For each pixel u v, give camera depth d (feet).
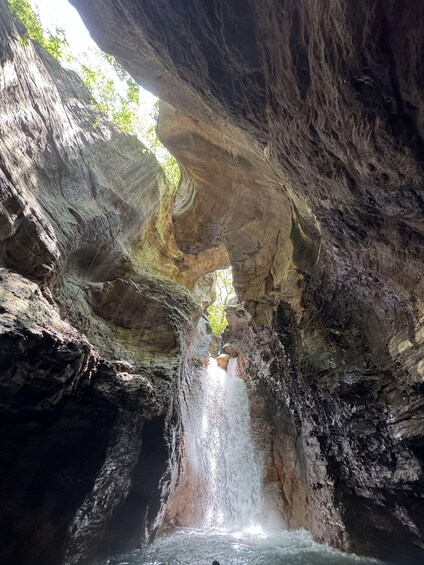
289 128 15.93
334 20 10.67
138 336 34.19
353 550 27.25
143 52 22.66
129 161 44.24
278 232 36.24
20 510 16.96
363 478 27.43
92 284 33.30
